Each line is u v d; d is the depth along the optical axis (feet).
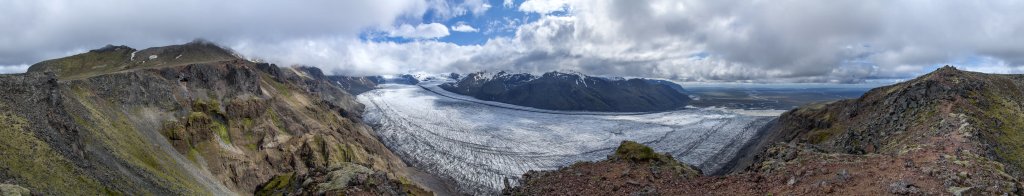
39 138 150.82
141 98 376.68
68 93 267.39
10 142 137.69
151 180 193.36
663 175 122.83
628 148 151.23
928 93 234.79
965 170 95.61
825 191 87.81
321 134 515.50
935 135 175.42
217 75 515.50
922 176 89.25
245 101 503.20
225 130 446.19
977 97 210.18
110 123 259.80
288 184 194.59
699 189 106.73
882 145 210.79
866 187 87.20
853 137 263.49
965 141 151.53
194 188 228.84
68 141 167.22
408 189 190.70
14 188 92.27
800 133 489.67
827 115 459.32
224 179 372.38
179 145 367.86
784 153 144.56
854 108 363.35
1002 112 195.72
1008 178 92.58
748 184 103.04
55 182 132.77
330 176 169.48
